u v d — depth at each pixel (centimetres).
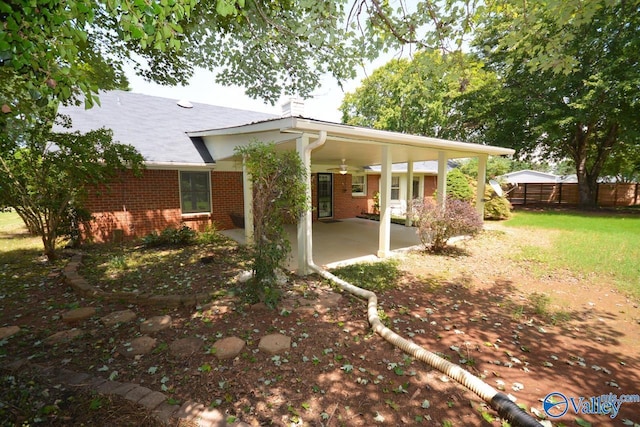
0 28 136
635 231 963
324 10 300
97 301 425
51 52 159
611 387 256
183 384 254
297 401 236
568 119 1388
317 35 317
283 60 473
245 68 542
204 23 438
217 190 1027
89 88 187
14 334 334
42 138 548
